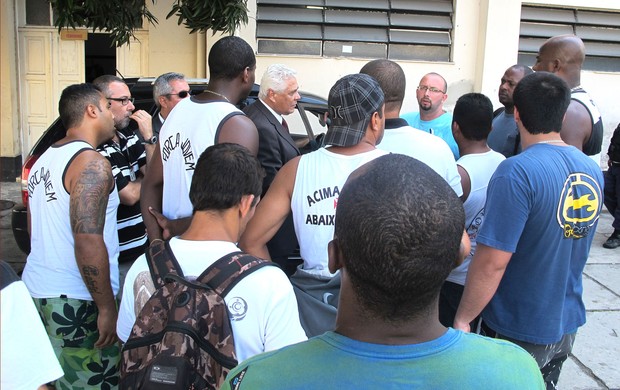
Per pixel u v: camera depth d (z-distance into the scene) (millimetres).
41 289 2459
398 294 1024
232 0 4898
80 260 2348
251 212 1889
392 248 999
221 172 1755
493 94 7863
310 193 2109
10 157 7914
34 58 7988
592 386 3588
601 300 4824
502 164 2186
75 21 4699
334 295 2145
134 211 3469
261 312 1640
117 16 4738
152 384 1528
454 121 2867
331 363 1036
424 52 7961
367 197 1038
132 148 3660
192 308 1590
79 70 8086
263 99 3340
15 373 1272
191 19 5008
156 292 1646
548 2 7941
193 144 2389
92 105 2518
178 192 2465
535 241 2145
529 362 1093
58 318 2455
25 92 8062
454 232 1042
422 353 1038
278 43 7652
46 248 2449
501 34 7727
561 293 2217
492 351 1076
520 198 2086
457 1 7758
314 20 7566
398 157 1125
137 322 1628
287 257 2885
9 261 5113
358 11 7699
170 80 3926
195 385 1568
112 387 2588
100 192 2357
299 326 1753
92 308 2510
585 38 8164
